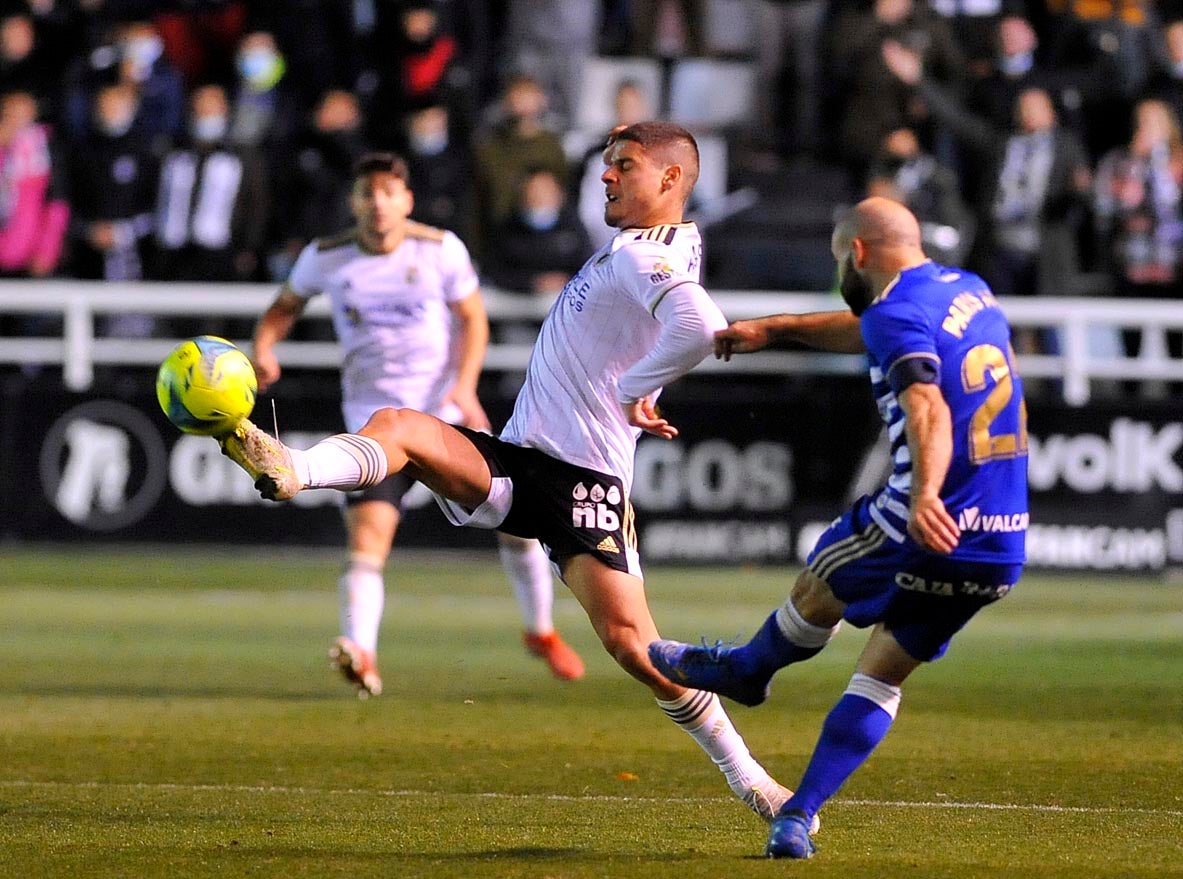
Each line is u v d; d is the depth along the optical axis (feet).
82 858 57.98
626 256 61.52
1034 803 69.00
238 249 179.22
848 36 194.18
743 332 60.13
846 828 63.57
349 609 92.32
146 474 171.63
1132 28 197.06
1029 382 178.81
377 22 195.21
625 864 56.75
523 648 120.57
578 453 62.39
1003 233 179.52
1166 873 55.98
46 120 191.93
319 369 182.91
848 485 171.12
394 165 98.99
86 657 114.42
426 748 82.74
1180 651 120.26
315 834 62.23
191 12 205.46
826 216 187.11
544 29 200.85
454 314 101.09
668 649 59.16
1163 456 170.30
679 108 200.95
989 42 199.41
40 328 184.44
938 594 55.88
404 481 95.25
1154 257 180.34
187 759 79.46
